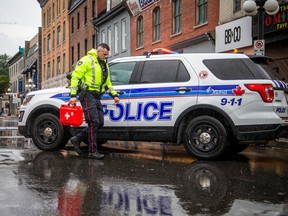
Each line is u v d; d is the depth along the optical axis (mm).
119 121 7750
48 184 5211
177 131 7422
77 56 39938
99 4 34438
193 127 7285
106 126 7836
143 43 25266
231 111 7047
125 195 4695
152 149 9133
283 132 7059
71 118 7387
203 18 18906
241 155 8117
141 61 7902
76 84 7293
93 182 5352
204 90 7230
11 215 3910
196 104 7238
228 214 3986
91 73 7293
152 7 23797
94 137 7441
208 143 7230
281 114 7176
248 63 7242
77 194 4723
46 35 52281
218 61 7359
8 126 21797
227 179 5605
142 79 7734
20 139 11781
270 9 10422
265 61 7590
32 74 61281
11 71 84875
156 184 5258
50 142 8453
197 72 7371
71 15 42031
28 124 8648
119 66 8078
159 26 23312
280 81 7355
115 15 29953
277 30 13320
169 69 7621
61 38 45125
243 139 7039
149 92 7574
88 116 7344
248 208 4188
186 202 4414
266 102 6984
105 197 4602
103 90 7480
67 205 4273
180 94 7355
